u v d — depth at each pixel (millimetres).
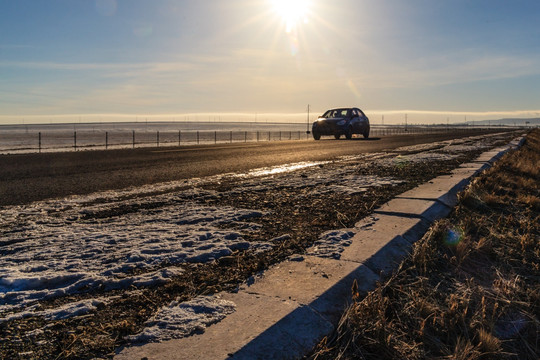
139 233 3598
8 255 3041
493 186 6570
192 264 2836
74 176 8305
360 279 2570
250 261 2871
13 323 1990
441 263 3150
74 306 2162
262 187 6297
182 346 1745
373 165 9586
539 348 2209
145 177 8188
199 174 8742
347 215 4293
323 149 16641
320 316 2074
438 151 14688
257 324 1914
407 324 2236
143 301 2246
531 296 2729
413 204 4707
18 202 5512
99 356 1699
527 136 31172
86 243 3285
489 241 3617
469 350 2008
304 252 3080
